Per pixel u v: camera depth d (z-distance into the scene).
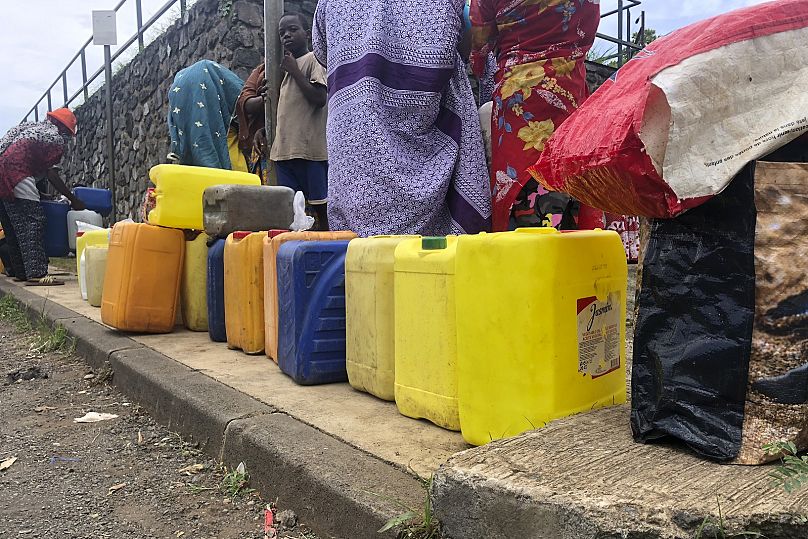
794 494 1.25
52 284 6.92
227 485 2.14
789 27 1.40
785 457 1.31
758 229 1.41
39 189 8.09
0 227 7.45
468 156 3.39
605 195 1.59
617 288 2.04
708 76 1.36
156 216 3.97
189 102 5.41
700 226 1.49
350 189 3.32
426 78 3.32
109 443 2.61
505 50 3.12
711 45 1.38
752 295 1.42
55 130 6.75
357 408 2.41
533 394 1.80
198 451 2.46
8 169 6.55
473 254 1.89
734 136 1.39
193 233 4.07
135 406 3.06
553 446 1.57
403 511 1.59
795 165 1.42
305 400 2.52
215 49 6.86
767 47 1.39
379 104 3.27
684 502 1.24
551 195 3.13
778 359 1.40
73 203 6.87
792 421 1.39
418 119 3.36
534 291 1.78
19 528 1.91
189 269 4.08
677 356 1.52
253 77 5.15
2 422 2.92
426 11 3.37
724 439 1.44
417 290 2.20
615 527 1.20
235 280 3.42
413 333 2.23
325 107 4.41
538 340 1.78
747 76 1.39
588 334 1.90
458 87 3.47
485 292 1.86
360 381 2.58
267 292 3.22
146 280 3.93
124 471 2.32
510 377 1.82
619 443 1.58
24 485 2.22
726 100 1.38
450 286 2.08
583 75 3.11
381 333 2.45
